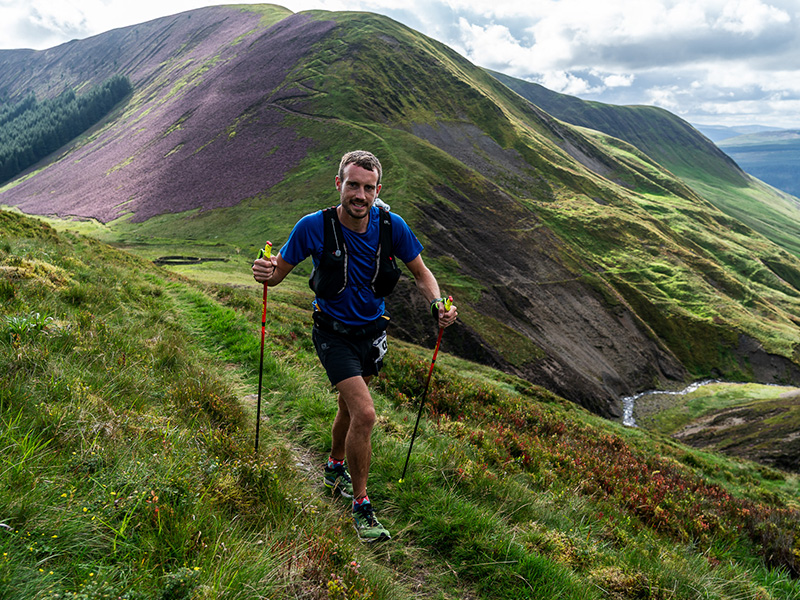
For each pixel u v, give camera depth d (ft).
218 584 7.30
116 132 650.02
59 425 10.32
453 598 10.35
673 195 615.98
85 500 8.38
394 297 249.75
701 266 402.93
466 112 533.14
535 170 476.95
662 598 12.05
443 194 370.53
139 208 419.74
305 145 442.50
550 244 364.99
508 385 118.62
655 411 248.52
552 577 11.02
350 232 11.43
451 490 14.11
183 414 14.96
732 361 319.27
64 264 36.11
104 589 6.49
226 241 337.11
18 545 6.87
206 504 9.51
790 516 28.78
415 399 29.86
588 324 307.58
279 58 597.93
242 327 33.01
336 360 11.84
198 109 565.53
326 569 9.16
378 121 478.59
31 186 590.14
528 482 19.89
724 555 20.48
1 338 14.65
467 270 308.81
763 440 157.58
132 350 18.88
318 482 14.35
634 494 23.65
